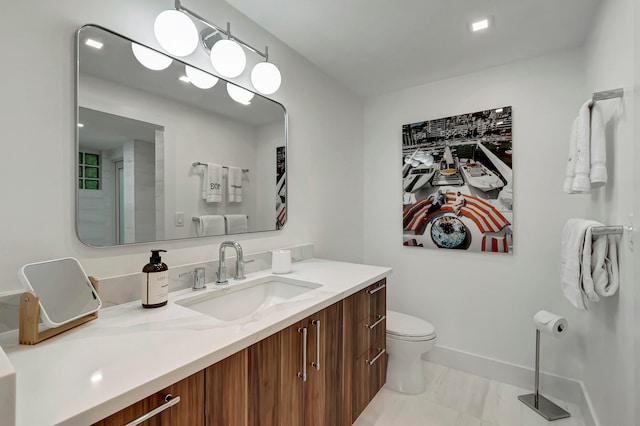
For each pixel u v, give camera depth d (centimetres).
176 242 132
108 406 56
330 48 194
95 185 106
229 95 156
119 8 113
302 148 204
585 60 185
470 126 227
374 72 227
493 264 220
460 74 230
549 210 200
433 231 243
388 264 267
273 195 181
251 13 161
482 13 159
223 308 131
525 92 207
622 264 119
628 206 112
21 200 90
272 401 99
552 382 197
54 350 74
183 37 119
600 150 131
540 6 153
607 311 139
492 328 220
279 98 185
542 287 203
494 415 177
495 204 217
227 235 154
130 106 116
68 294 88
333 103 236
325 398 127
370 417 174
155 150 124
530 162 206
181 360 70
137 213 118
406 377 199
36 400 55
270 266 174
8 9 88
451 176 235
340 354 137
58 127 98
